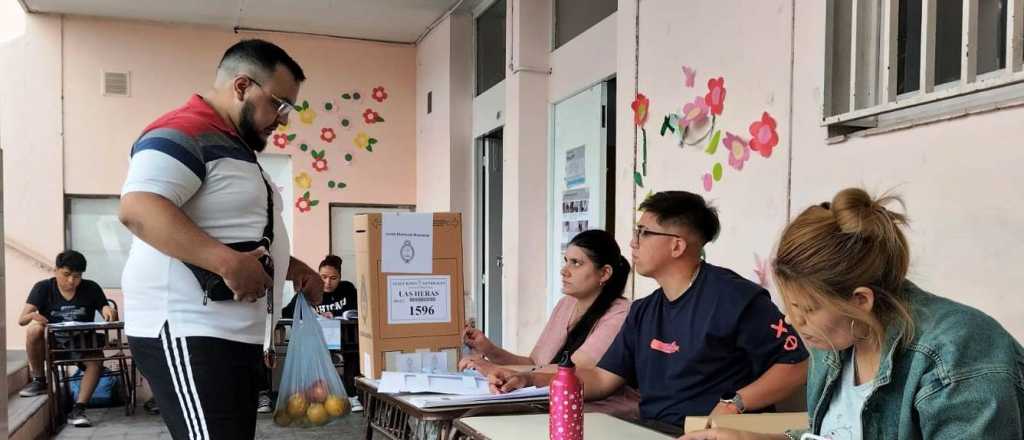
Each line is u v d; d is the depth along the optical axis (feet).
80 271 18.21
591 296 8.52
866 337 4.00
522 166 17.42
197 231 5.23
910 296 3.94
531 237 17.49
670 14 11.12
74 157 22.47
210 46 23.75
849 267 3.75
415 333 8.21
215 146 5.58
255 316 5.77
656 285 11.20
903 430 3.82
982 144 6.32
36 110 22.18
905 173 7.09
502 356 8.82
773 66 8.91
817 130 8.21
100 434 15.93
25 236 21.99
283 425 6.79
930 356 3.70
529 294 17.48
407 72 25.68
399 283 8.18
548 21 17.54
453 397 6.71
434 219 8.35
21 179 22.02
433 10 22.41
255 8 22.00
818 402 4.47
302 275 7.13
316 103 24.68
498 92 20.56
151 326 5.46
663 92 11.30
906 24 7.64
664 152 11.25
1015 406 3.53
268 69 5.94
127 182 5.23
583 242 8.43
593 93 15.64
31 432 14.85
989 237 6.24
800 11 8.45
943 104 6.77
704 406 6.48
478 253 22.56
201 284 5.45
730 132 9.71
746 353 6.48
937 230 6.75
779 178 8.82
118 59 22.89
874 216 3.84
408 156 25.67
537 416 6.02
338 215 25.13
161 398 5.59
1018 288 5.99
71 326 16.62
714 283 6.63
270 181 6.26
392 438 7.56
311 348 6.95
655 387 6.81
